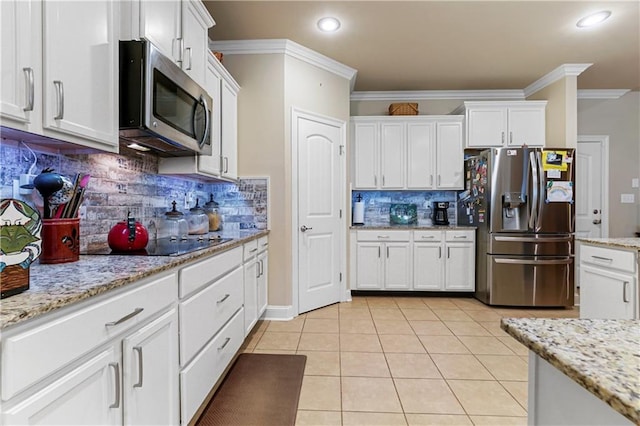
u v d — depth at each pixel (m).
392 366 2.21
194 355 1.52
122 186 1.92
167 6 1.69
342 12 2.62
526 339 0.64
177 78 1.70
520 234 3.50
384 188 4.16
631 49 3.28
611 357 0.55
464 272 3.87
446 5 2.54
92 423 0.89
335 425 1.62
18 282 0.83
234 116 2.92
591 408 0.55
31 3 0.97
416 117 4.12
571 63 3.58
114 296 0.99
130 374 1.05
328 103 3.53
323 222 3.51
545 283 3.47
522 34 2.98
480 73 3.84
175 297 1.36
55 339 0.78
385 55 3.37
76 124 1.13
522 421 1.65
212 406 1.77
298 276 3.27
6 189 1.24
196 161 2.22
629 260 1.91
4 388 0.66
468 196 4.02
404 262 3.92
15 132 1.09
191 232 2.53
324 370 2.16
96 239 1.71
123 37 1.42
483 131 4.02
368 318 3.17
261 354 2.39
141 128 1.43
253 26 2.82
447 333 2.79
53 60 1.04
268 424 1.63
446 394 1.89
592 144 4.48
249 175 3.13
